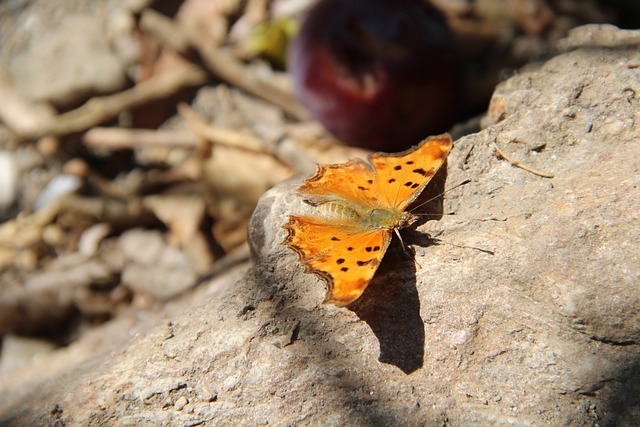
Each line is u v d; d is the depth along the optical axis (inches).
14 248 18.0
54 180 19.5
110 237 17.7
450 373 10.2
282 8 20.1
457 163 11.0
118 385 10.5
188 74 19.8
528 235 10.4
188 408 10.3
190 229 16.7
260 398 10.3
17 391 12.9
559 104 11.0
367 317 10.5
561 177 10.7
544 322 10.2
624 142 10.7
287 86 18.8
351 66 14.7
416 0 15.3
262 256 10.9
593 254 10.2
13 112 20.0
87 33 21.0
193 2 20.5
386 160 10.5
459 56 15.4
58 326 16.7
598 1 19.5
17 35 22.1
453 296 10.4
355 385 10.2
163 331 10.9
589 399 9.9
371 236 9.9
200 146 17.4
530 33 18.4
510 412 10.0
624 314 9.9
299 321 10.6
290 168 16.8
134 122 19.8
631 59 11.2
